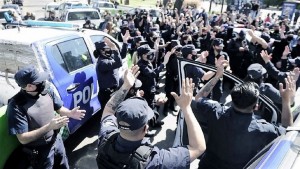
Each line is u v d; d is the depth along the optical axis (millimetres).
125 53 4922
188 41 7613
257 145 2158
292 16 20219
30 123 2598
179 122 2990
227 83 7402
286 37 7816
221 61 2867
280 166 1519
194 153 1696
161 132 5102
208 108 2387
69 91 3738
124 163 1603
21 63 3508
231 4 23812
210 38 8117
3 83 3441
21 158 2938
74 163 3959
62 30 4395
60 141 2957
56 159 2967
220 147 2277
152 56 4547
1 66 3602
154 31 7434
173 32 9695
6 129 2689
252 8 20688
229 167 2260
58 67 3627
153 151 1646
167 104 5684
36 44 3432
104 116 2039
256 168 1618
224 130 2232
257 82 3492
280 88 2547
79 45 4238
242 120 2162
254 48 7027
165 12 17875
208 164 2396
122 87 2117
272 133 2152
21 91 2643
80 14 13414
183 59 3133
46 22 4875
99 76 4316
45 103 2713
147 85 4551
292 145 1689
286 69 5395
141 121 1563
